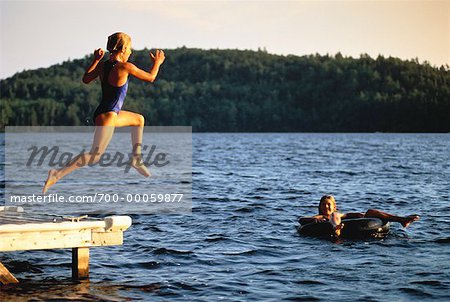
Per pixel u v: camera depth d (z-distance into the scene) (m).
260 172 52.75
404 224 23.02
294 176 48.62
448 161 67.44
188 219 26.92
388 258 19.48
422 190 38.19
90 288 16.59
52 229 15.99
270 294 16.05
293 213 28.64
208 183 43.31
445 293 15.92
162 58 14.20
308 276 17.58
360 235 22.36
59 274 18.00
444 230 23.75
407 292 16.03
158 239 22.59
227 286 16.75
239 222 26.05
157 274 17.98
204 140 144.50
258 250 20.70
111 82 13.83
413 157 75.50
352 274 17.72
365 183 42.75
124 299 15.72
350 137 165.12
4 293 16.11
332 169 56.00
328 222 22.70
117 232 16.91
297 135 193.12
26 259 19.73
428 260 19.20
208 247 21.22
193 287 16.70
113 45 14.15
